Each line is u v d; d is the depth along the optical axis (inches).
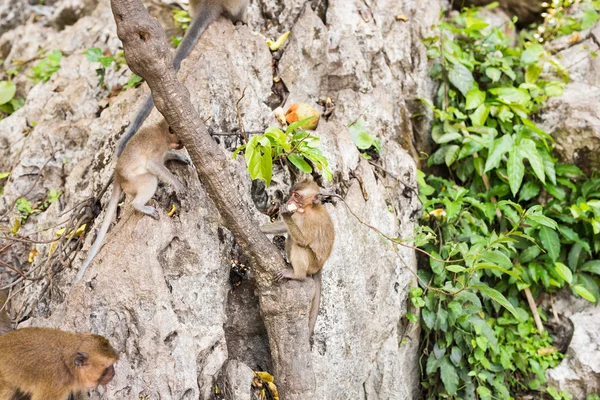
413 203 278.1
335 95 279.3
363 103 277.6
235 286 228.7
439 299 275.4
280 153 213.3
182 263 210.2
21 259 258.1
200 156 190.5
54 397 181.8
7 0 405.4
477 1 366.0
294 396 215.2
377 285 253.4
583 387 291.7
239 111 224.7
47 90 303.4
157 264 203.8
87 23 345.1
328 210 235.0
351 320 238.5
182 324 206.1
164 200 213.0
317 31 273.7
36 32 371.6
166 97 183.8
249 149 199.2
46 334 184.9
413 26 314.5
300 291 210.8
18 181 269.9
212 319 214.4
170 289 208.2
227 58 240.4
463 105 312.2
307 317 215.3
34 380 179.2
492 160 287.0
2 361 178.5
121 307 202.5
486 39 326.3
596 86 327.9
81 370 183.3
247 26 265.4
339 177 244.4
